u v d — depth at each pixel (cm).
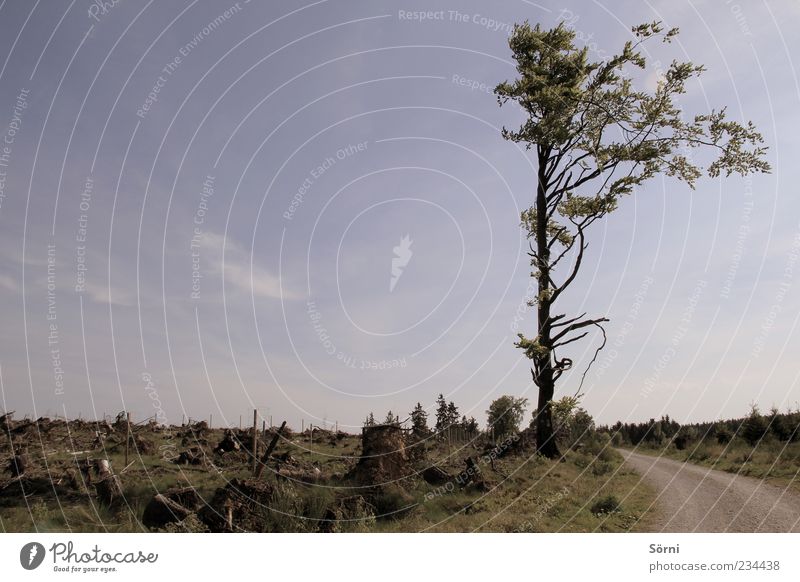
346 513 1524
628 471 2459
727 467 2588
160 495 1470
